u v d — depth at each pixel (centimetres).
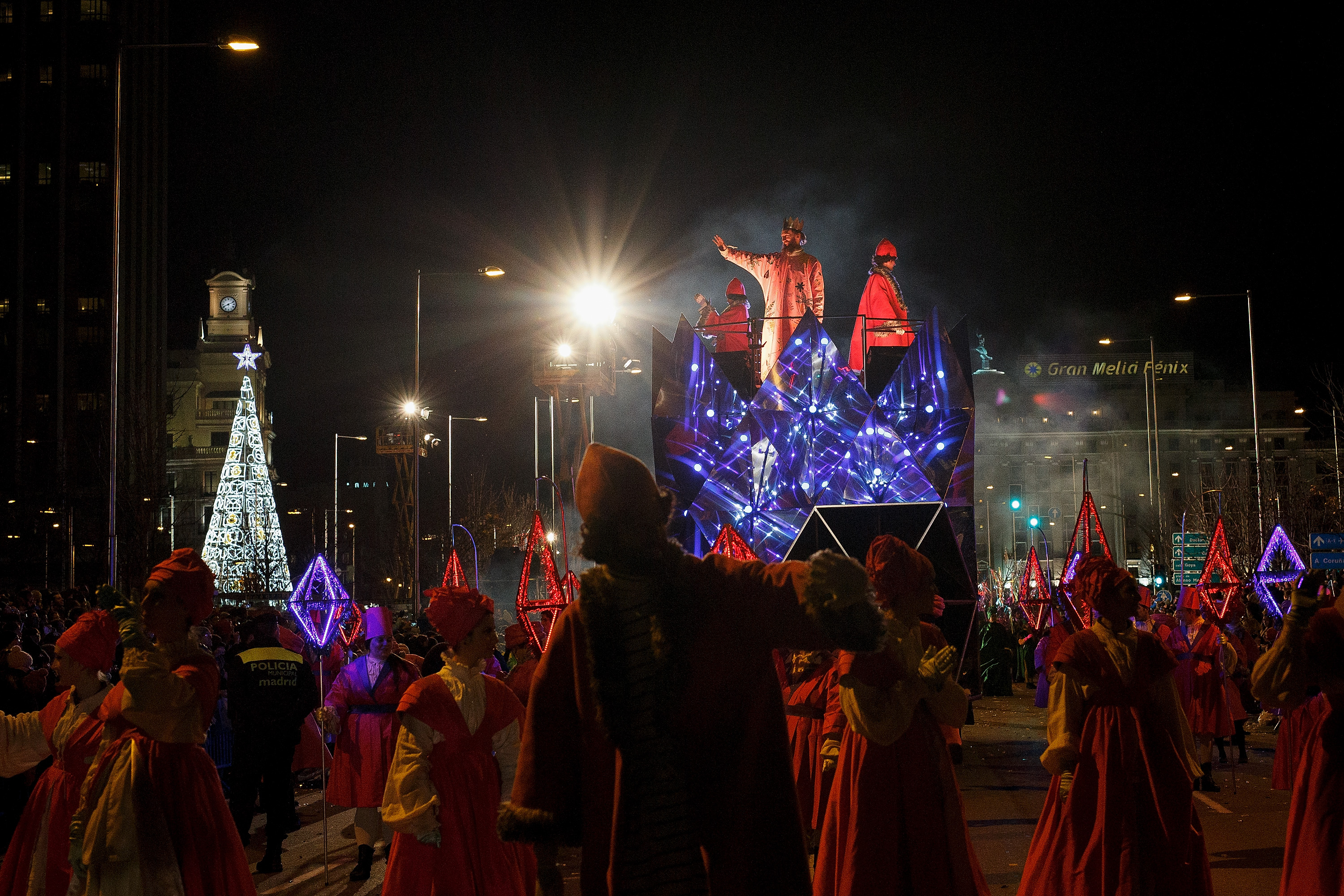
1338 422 4709
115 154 2244
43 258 8375
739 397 1766
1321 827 579
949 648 584
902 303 1933
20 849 610
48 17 8575
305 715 1098
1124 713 645
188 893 554
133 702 561
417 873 650
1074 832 641
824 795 840
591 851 347
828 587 337
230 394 10081
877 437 1695
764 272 2030
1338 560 1881
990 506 11769
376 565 8156
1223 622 1911
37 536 5553
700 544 1703
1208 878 649
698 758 340
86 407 8288
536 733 361
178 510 8925
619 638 346
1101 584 658
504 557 3562
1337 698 591
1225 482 4619
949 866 568
